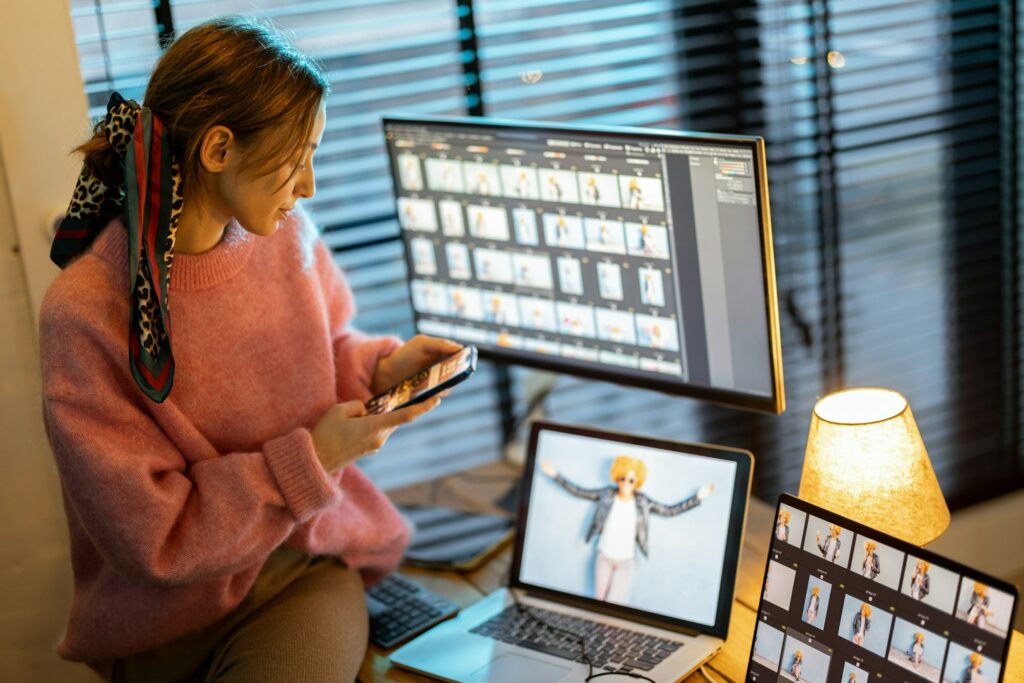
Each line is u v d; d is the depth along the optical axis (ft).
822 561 3.48
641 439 4.30
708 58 6.88
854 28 7.13
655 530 4.21
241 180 3.61
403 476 6.49
